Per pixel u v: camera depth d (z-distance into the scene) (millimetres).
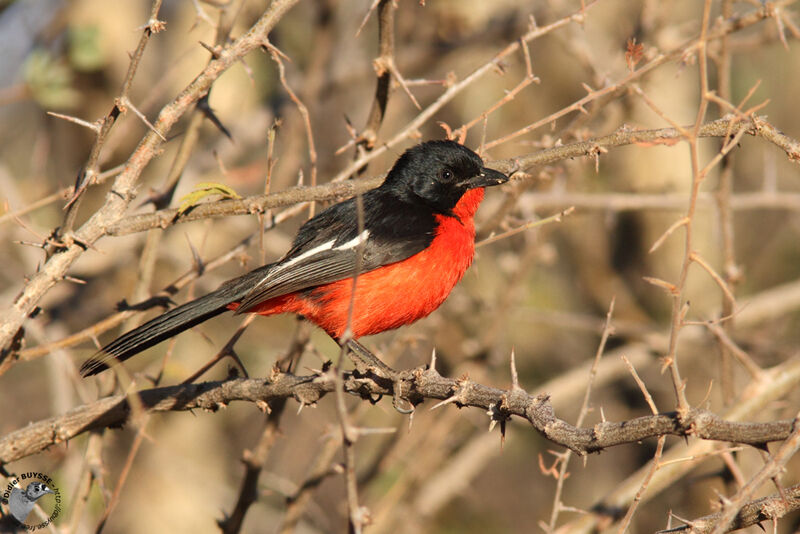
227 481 14906
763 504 5359
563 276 16000
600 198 11047
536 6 14172
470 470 12422
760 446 4555
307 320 8508
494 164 8461
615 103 10711
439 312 12539
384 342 11484
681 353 13922
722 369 8914
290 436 15648
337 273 8070
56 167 13812
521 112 14594
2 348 6312
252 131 13883
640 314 14562
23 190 12203
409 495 12383
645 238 14539
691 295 14055
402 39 14695
